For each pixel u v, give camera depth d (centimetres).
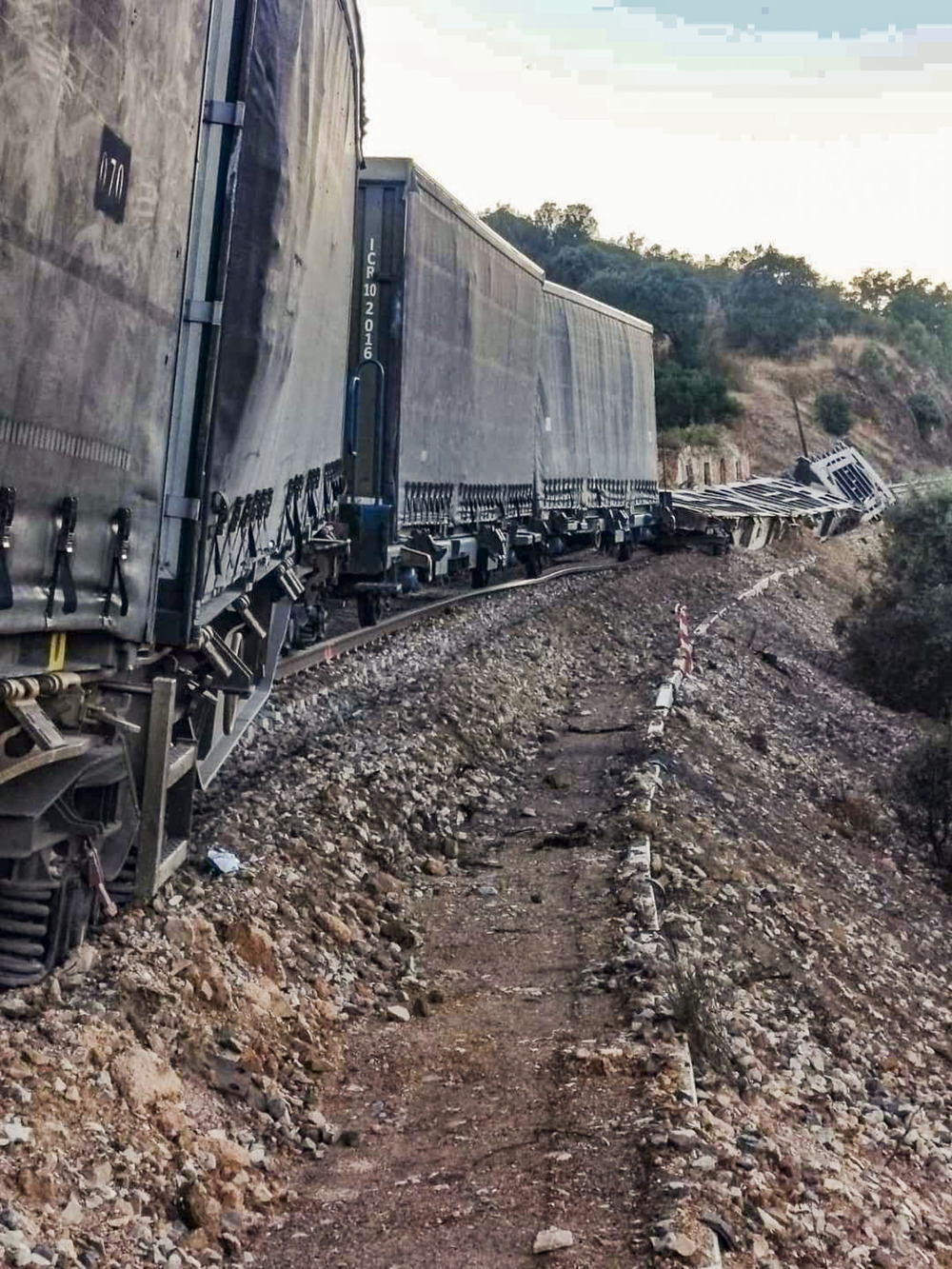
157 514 709
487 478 2503
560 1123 673
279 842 1003
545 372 3019
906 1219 809
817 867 1642
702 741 1862
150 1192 551
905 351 10819
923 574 3120
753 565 4556
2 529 486
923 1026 1303
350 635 1892
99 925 728
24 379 491
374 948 944
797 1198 706
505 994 879
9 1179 498
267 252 845
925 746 2092
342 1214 591
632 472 4050
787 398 9150
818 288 10906
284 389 1001
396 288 1864
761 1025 1040
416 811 1264
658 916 1059
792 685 2872
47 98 481
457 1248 550
